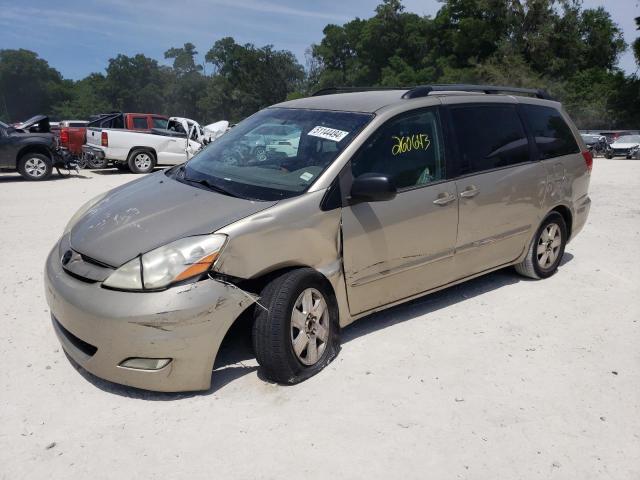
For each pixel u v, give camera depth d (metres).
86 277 3.58
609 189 12.89
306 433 3.32
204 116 105.19
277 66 96.62
